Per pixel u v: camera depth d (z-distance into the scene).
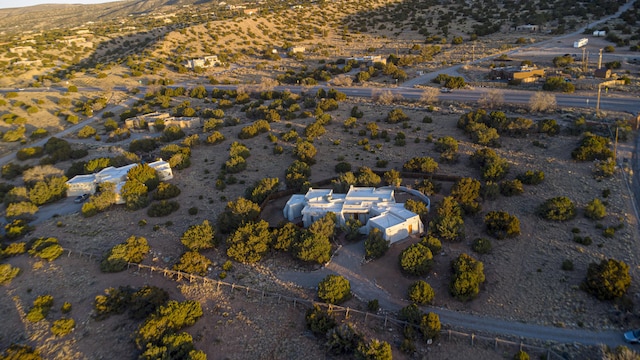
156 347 38.31
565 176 66.06
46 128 117.19
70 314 45.81
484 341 39.62
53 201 75.06
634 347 37.94
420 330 40.53
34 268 54.16
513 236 53.81
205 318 44.12
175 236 59.72
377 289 47.31
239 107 121.06
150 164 79.19
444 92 112.81
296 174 70.44
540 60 132.38
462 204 59.69
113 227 63.41
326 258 51.56
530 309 43.16
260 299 46.62
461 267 46.38
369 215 58.81
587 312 42.00
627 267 44.25
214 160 85.06
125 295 46.69
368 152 81.44
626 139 74.62
